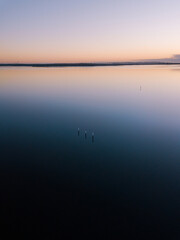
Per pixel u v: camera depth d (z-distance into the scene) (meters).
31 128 22.23
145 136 19.95
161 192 11.98
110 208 10.84
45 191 11.91
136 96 40.97
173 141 18.72
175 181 12.91
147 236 9.22
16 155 15.95
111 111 29.48
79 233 9.35
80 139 19.33
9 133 20.73
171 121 24.50
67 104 34.34
